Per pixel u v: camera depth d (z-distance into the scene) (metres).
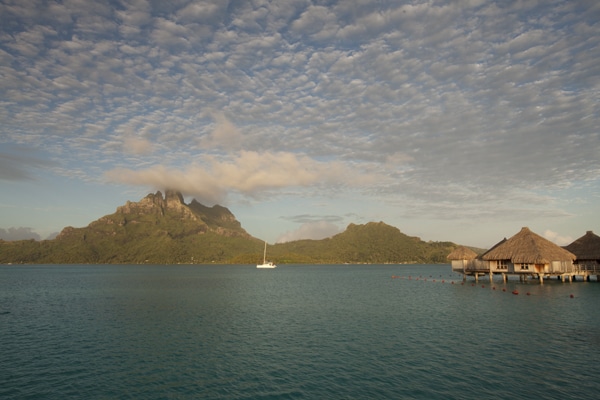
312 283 98.94
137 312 43.91
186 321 37.84
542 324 34.47
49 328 34.53
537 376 20.80
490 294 61.00
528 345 27.11
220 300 56.62
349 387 19.80
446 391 18.95
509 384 19.70
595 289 64.62
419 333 31.70
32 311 45.09
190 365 23.56
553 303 48.06
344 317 40.16
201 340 29.78
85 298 59.75
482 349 26.22
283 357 25.03
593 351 25.44
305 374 21.80
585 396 18.08
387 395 18.66
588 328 32.62
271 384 20.38
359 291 72.94
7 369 22.89
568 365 22.52
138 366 23.42
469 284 80.81
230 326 35.25
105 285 90.06
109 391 19.56
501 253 73.25
